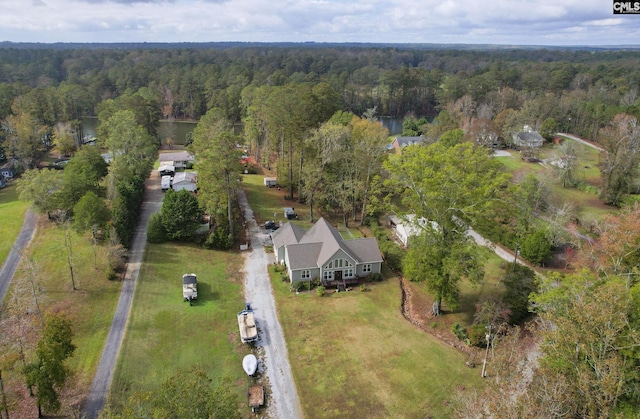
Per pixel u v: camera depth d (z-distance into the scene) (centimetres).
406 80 17838
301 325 4516
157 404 2452
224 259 5838
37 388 3203
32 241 5806
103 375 3678
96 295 4738
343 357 4047
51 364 3050
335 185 7169
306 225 6981
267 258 5922
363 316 4681
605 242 4556
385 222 7225
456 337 4372
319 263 5294
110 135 8744
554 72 17888
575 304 3030
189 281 5000
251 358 3912
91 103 14988
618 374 2670
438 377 3806
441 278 4375
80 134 12462
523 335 4309
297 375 3825
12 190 8544
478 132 11125
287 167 8144
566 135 13512
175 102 17200
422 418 3384
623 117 11075
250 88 13088
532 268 5812
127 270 5275
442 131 10612
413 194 4619
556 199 7456
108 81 17588
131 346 4044
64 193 6231
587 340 2838
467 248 4278
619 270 4256
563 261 5938
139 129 8944
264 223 6994
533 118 12581
